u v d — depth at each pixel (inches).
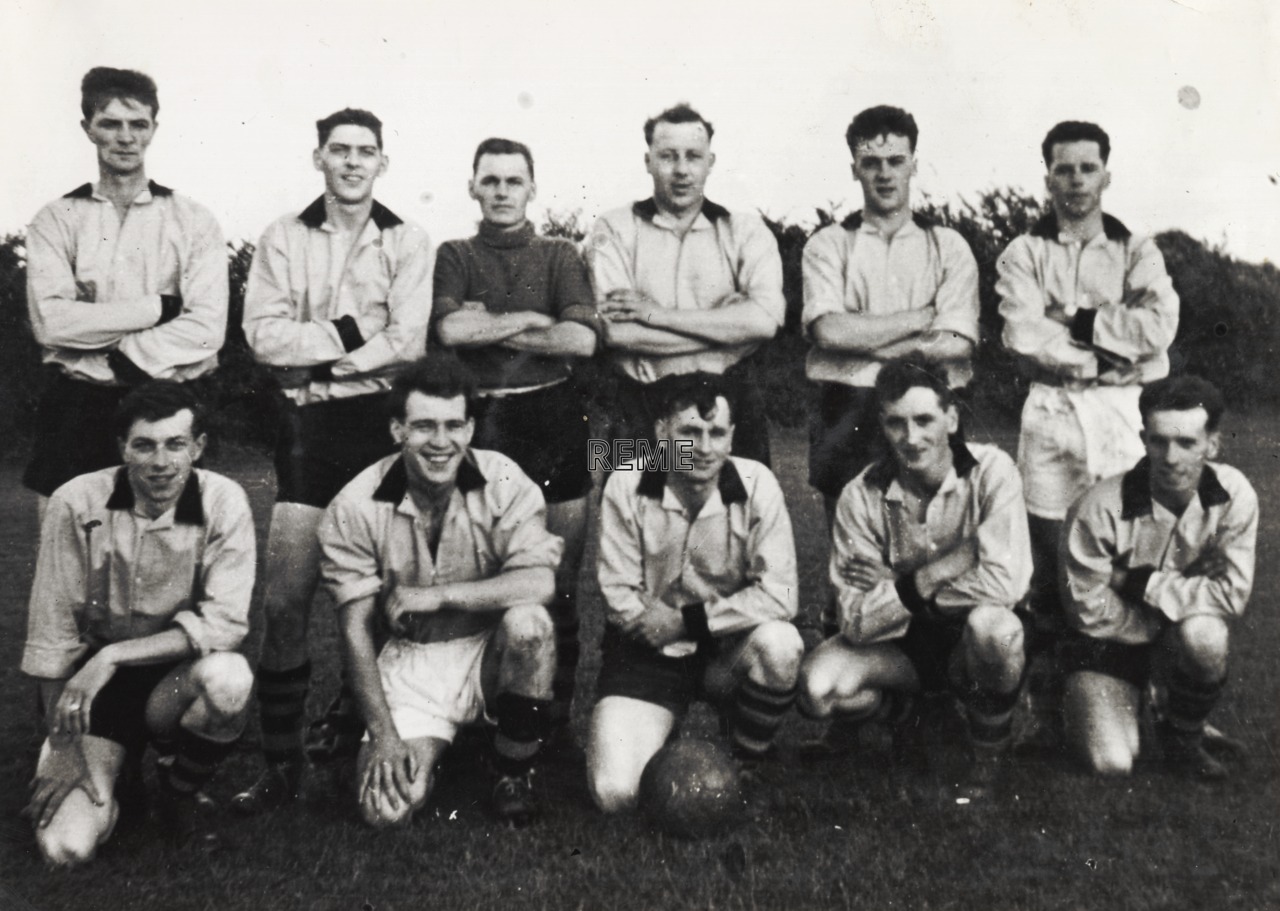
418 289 119.6
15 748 120.8
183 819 113.5
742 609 117.0
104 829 110.8
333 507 116.7
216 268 121.2
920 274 121.8
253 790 116.3
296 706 119.7
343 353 119.2
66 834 109.0
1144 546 121.8
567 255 119.9
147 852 109.7
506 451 118.5
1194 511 121.2
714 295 120.7
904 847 106.9
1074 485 123.0
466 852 107.0
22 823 113.9
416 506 116.6
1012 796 115.6
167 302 121.3
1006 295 122.9
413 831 110.9
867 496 121.0
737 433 119.8
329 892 101.7
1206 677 118.8
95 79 120.3
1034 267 123.3
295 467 118.6
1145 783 118.0
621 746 114.4
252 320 120.3
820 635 122.0
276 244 120.1
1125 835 109.0
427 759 113.0
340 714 119.7
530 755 112.1
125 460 116.2
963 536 119.8
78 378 121.6
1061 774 119.3
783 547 117.8
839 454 121.8
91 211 121.3
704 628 117.3
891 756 120.8
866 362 121.6
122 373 121.4
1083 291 123.1
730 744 119.2
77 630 116.7
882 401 120.7
